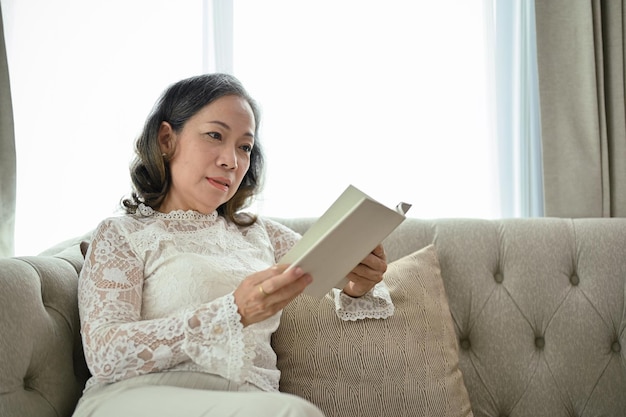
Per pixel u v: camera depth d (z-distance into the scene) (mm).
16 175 2049
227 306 1027
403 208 1135
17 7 2109
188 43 2127
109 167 2113
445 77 2137
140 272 1198
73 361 1256
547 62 2021
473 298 1646
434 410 1350
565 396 1586
